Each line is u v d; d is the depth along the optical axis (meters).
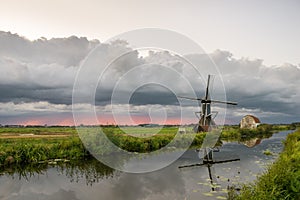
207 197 7.09
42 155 12.82
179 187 8.16
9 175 10.08
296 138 15.64
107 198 7.22
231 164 11.95
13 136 21.97
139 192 7.79
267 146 19.25
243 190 6.57
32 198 7.32
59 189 8.17
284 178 6.08
